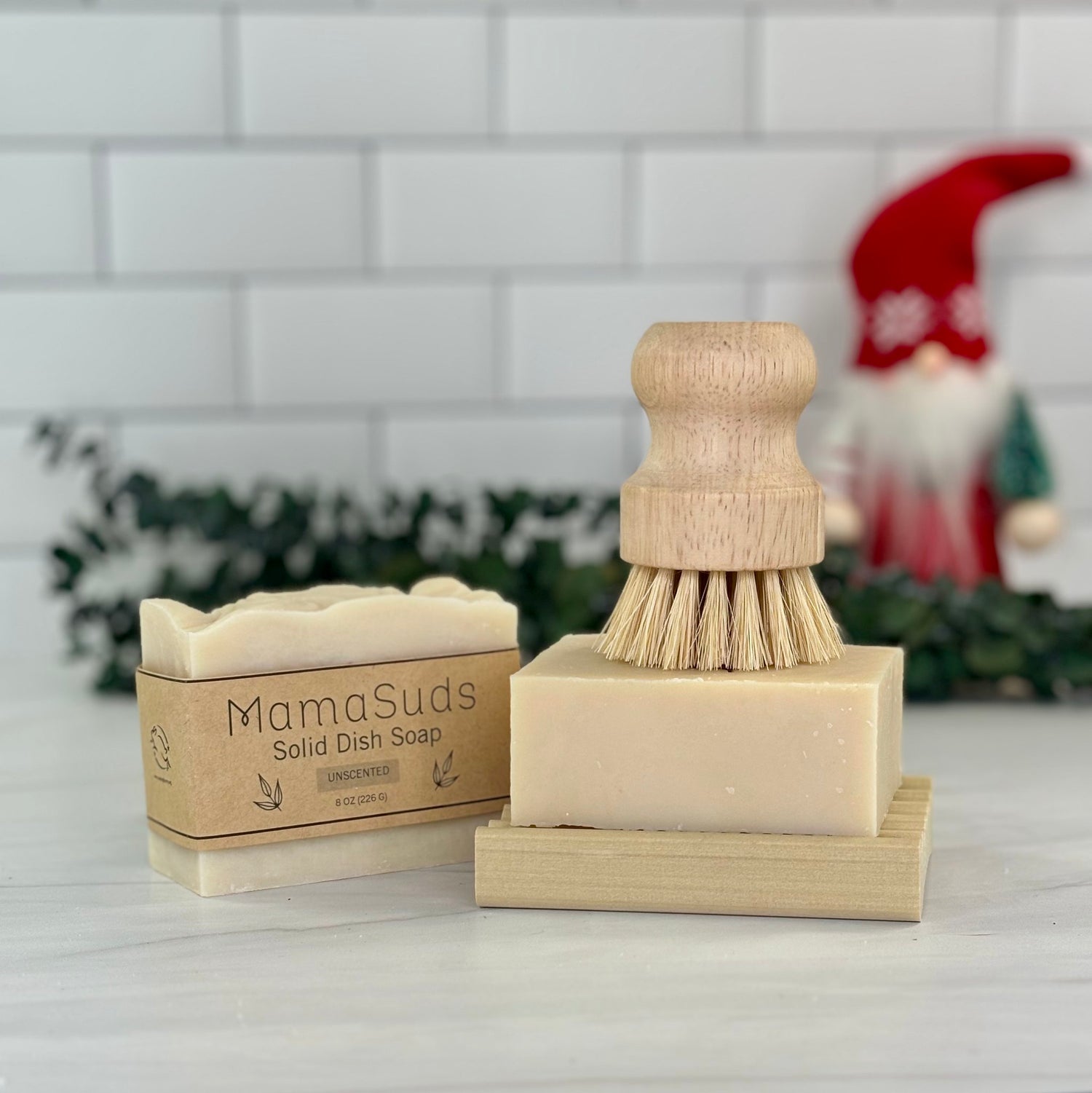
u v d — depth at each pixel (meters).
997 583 0.80
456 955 0.43
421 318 0.95
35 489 0.94
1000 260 0.96
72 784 0.65
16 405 0.93
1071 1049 0.36
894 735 0.49
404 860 0.50
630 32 0.93
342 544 0.84
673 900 0.46
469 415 0.96
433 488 0.95
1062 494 0.99
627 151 0.94
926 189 0.85
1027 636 0.77
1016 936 0.44
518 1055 0.36
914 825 0.47
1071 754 0.69
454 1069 0.35
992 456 0.85
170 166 0.92
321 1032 0.37
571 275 0.95
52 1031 0.38
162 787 0.49
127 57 0.90
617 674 0.46
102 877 0.51
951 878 0.50
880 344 0.86
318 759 0.48
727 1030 0.37
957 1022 0.38
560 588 0.80
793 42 0.94
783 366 0.44
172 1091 0.34
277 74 0.91
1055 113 0.96
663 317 0.96
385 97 0.92
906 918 0.45
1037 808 0.59
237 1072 0.35
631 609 0.47
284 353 0.94
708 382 0.44
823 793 0.45
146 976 0.41
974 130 0.95
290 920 0.46
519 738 0.46
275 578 0.85
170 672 0.47
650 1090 0.34
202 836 0.47
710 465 0.45
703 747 0.45
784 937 0.44
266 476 0.95
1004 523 0.87
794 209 0.95
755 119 0.94
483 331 0.95
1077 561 1.00
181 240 0.92
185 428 0.94
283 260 0.93
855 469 0.87
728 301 0.96
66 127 0.90
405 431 0.96
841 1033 0.37
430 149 0.93
